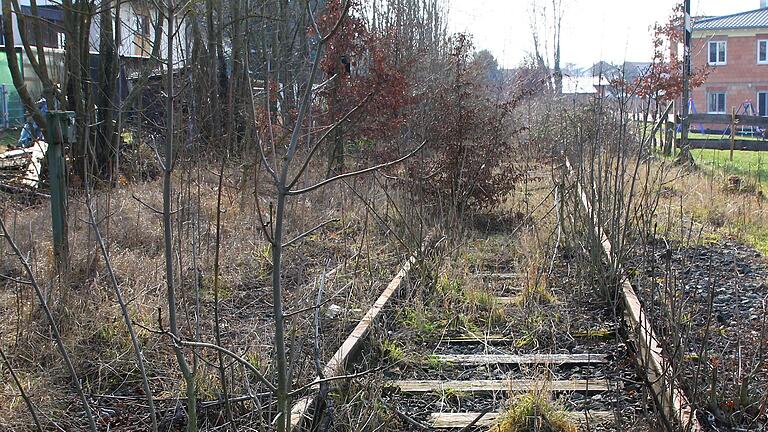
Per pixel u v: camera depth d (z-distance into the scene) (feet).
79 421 16.40
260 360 18.20
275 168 10.71
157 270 24.34
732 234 37.45
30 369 18.28
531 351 22.00
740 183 49.65
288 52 49.57
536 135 56.59
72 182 30.17
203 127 41.65
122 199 33.09
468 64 63.05
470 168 39.19
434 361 20.81
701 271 29.76
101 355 19.29
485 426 16.87
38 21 39.68
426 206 35.83
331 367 17.83
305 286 25.02
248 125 37.37
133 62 45.01
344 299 25.05
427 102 42.22
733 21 171.53
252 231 32.14
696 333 21.48
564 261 31.68
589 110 40.29
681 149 62.34
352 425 15.65
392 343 21.65
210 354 18.90
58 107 43.45
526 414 16.61
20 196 34.55
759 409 16.39
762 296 26.12
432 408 17.95
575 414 17.21
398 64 47.29
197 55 32.63
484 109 42.45
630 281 27.35
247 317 23.17
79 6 41.47
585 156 35.70
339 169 41.83
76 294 21.50
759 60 168.45
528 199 44.73
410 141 41.29
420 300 24.79
